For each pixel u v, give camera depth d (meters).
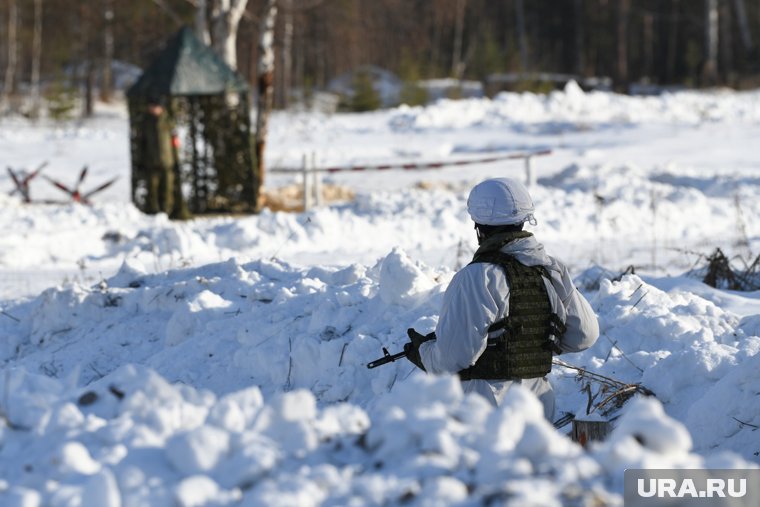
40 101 134.75
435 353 10.67
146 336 20.12
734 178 54.97
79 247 34.53
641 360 15.72
